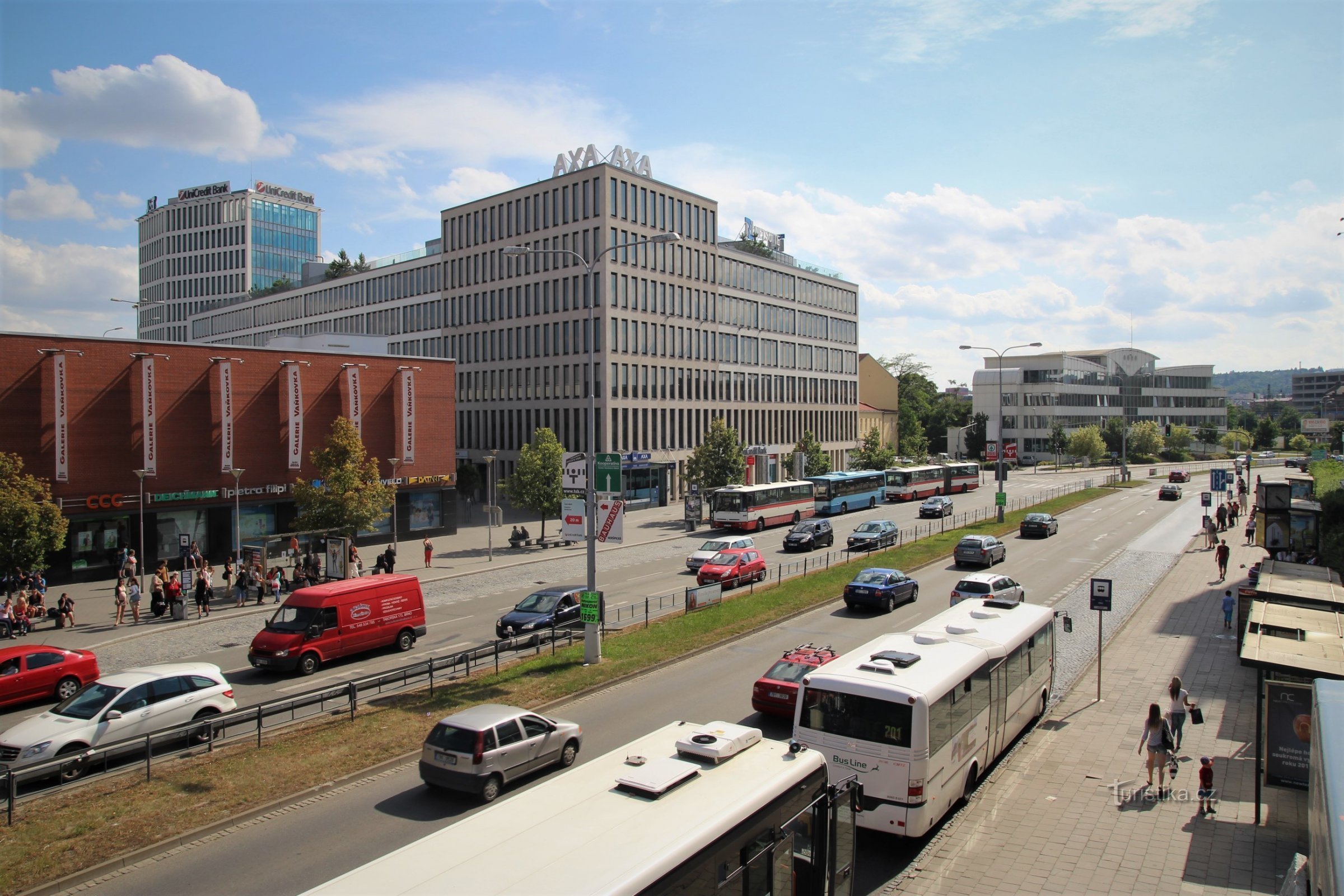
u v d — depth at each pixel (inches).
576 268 2748.5
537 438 1959.9
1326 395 5777.6
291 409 1818.4
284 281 4753.9
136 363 1608.0
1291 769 518.0
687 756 364.8
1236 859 486.3
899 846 521.0
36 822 509.0
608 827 297.1
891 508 2802.7
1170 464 5300.2
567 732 625.3
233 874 459.8
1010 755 664.4
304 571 1469.0
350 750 643.5
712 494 2237.9
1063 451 5059.1
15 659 807.7
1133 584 1434.5
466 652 861.2
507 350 2979.8
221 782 576.7
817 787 375.2
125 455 1596.9
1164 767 587.5
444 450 2145.7
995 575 1186.0
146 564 1627.7
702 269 3115.2
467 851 278.8
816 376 3868.1
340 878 262.2
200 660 996.6
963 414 5895.7
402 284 3467.0
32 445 1487.5
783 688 703.7
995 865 482.9
